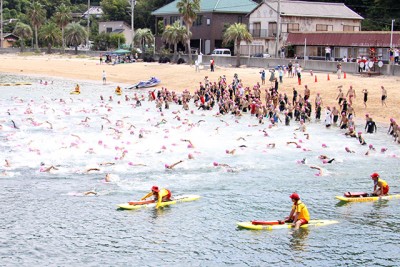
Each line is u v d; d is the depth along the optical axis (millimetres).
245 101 64750
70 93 79875
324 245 26188
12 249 25203
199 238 26750
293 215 28609
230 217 29406
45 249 25297
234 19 122375
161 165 38750
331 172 37906
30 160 39281
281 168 38688
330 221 28875
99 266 23828
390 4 110812
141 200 31203
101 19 173625
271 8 102500
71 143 44406
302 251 25562
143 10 162250
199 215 29578
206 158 40906
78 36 143500
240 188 34062
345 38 88250
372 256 25156
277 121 55750
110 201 31422
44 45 170875
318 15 103312
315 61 82688
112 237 26688
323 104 63875
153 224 28312
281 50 95188
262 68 91500
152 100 73312
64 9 146750
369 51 83500
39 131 49844
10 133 48531
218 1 122750
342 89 66812
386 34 83188
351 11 106875
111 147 43531
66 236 26703
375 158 41906
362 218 29531
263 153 42875
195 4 106125
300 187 34500
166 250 25453
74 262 24125
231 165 39062
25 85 90562
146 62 115062
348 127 51438
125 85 91188
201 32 123188
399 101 60625
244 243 26281
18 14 191375
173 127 53062
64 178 35344
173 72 94688
